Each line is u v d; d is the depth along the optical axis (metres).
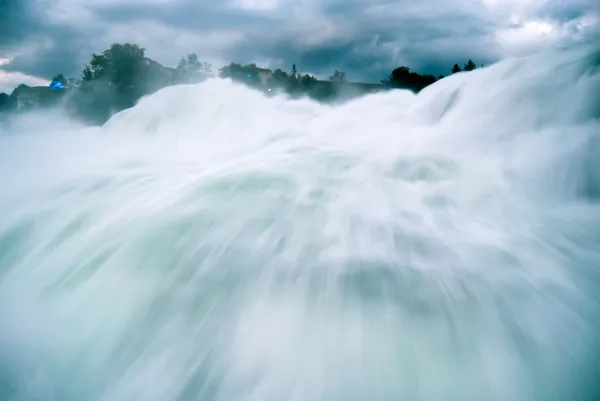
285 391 2.80
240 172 5.28
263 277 3.48
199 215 4.25
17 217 4.73
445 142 6.41
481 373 2.74
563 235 3.96
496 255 3.64
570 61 5.95
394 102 9.79
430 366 2.78
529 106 6.12
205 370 3.01
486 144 6.05
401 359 2.83
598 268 3.48
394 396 2.67
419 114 8.74
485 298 3.17
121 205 4.67
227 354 3.05
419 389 2.68
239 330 3.17
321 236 3.92
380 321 3.04
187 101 11.80
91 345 3.33
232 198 4.57
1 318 3.61
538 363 2.78
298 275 3.45
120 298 3.56
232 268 3.59
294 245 3.79
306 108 11.38
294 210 4.32
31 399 2.94
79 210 4.68
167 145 9.53
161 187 5.06
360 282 3.33
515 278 3.36
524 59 6.89
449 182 4.93
